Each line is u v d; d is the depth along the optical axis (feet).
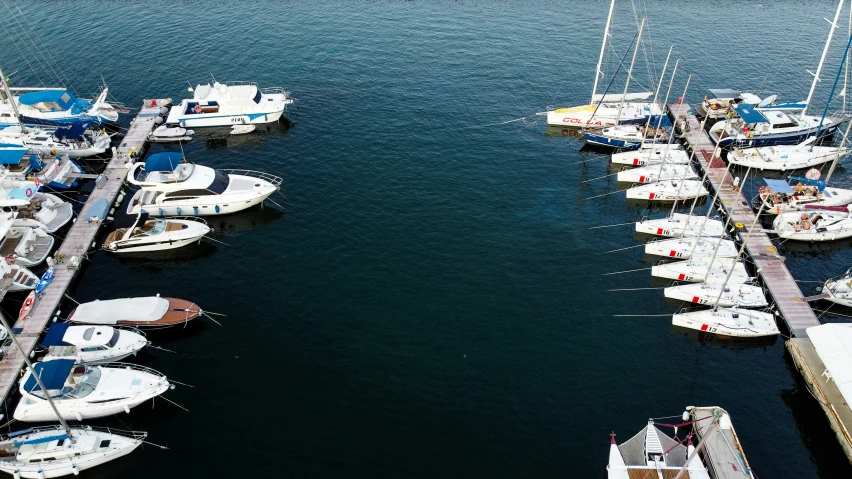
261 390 136.77
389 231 185.26
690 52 302.86
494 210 196.34
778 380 143.64
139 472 120.88
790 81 277.64
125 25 316.60
